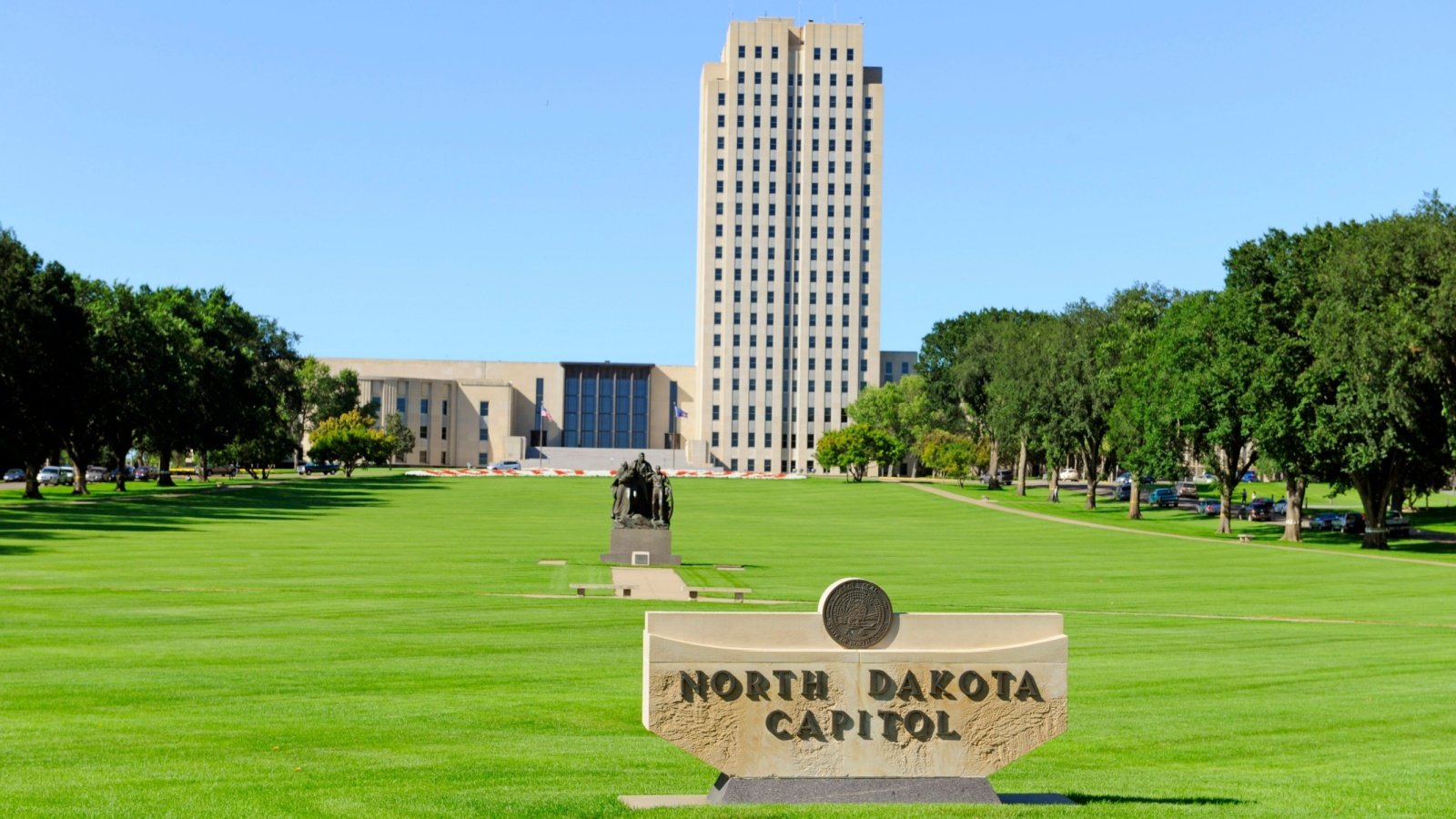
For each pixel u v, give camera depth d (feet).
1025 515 413.18
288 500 401.08
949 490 569.23
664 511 206.18
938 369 614.34
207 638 100.78
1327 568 219.82
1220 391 301.43
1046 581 188.34
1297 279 287.28
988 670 50.24
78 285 369.91
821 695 49.37
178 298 466.29
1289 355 277.03
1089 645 111.55
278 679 81.76
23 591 131.64
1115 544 285.64
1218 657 103.50
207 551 195.72
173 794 50.44
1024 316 615.98
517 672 86.84
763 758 49.14
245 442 511.40
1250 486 608.19
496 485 551.59
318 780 53.98
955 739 50.11
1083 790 55.62
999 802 50.03
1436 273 249.96
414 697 76.54
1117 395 402.31
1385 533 275.18
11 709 69.51
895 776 49.67
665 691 48.55
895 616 50.29
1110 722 74.18
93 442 384.27
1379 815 49.60
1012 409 434.71
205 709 70.95
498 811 47.80
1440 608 154.92
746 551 247.29
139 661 87.81
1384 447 253.44
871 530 340.59
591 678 84.99
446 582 159.12
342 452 616.39
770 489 572.10
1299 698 82.74
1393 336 242.17
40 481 485.15
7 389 309.63
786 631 49.57
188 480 557.33
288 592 139.74
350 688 79.20
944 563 222.48
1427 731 72.08
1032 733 50.44
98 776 53.98
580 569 189.16
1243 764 63.16
